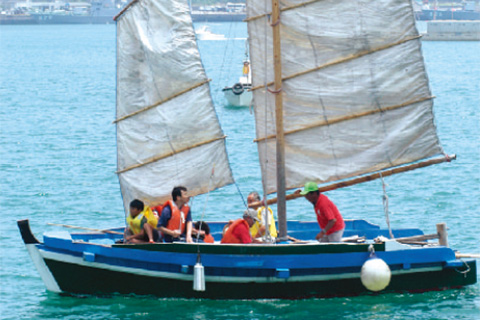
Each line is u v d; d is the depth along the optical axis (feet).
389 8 230.48
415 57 232.94
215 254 212.02
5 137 518.78
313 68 230.07
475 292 223.92
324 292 217.56
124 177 238.68
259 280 214.07
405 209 320.50
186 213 221.05
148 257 213.66
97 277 217.77
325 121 232.12
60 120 616.39
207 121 232.94
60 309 213.05
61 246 217.36
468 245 267.80
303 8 228.02
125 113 236.43
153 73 232.53
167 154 234.79
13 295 224.94
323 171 233.76
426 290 223.10
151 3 230.89
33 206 331.16
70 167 414.62
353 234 246.27
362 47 230.89
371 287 211.41
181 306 213.66
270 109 231.71
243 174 391.45
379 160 234.38
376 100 232.94
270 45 229.25
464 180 367.25
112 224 305.73
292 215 313.73
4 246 273.13
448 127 544.21
